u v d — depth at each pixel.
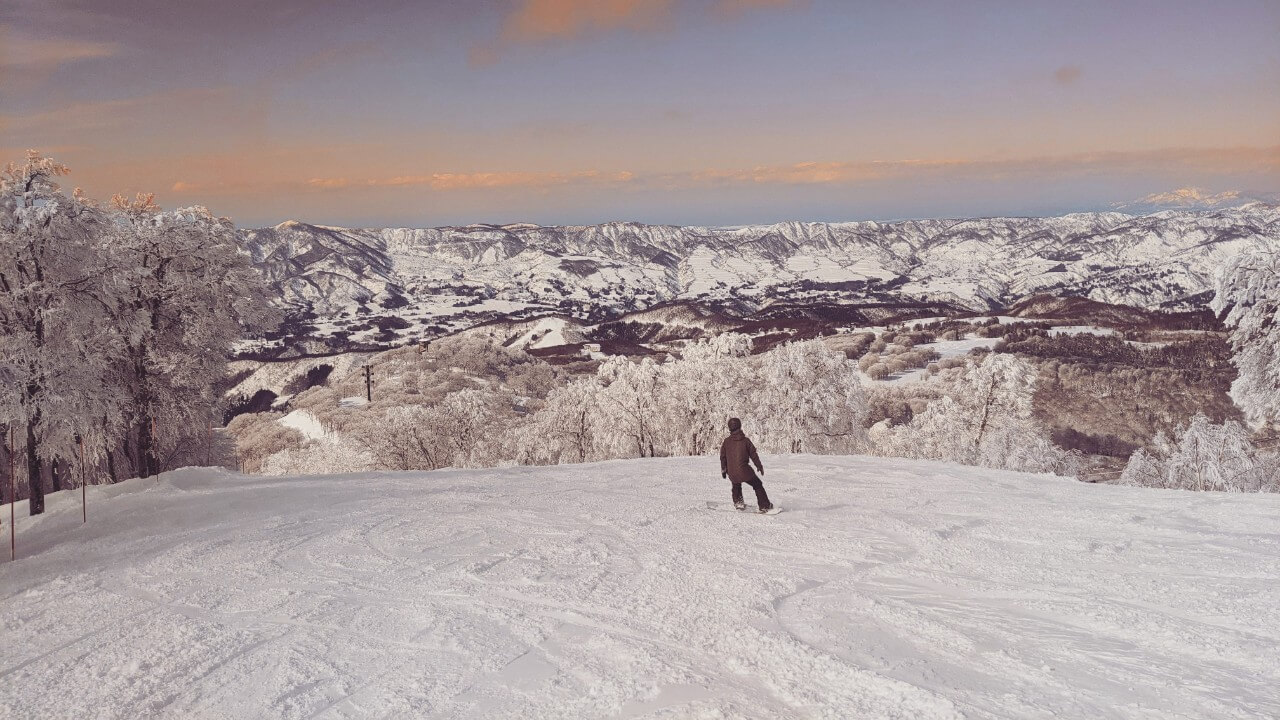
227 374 27.09
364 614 6.68
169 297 25.19
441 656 5.62
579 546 8.95
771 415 38.38
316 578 7.95
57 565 9.22
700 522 10.24
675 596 6.91
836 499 11.72
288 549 9.30
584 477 15.20
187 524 11.58
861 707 4.55
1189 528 8.89
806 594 6.89
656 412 42.28
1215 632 5.52
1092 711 4.39
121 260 22.50
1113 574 7.14
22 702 5.05
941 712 4.40
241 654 5.79
